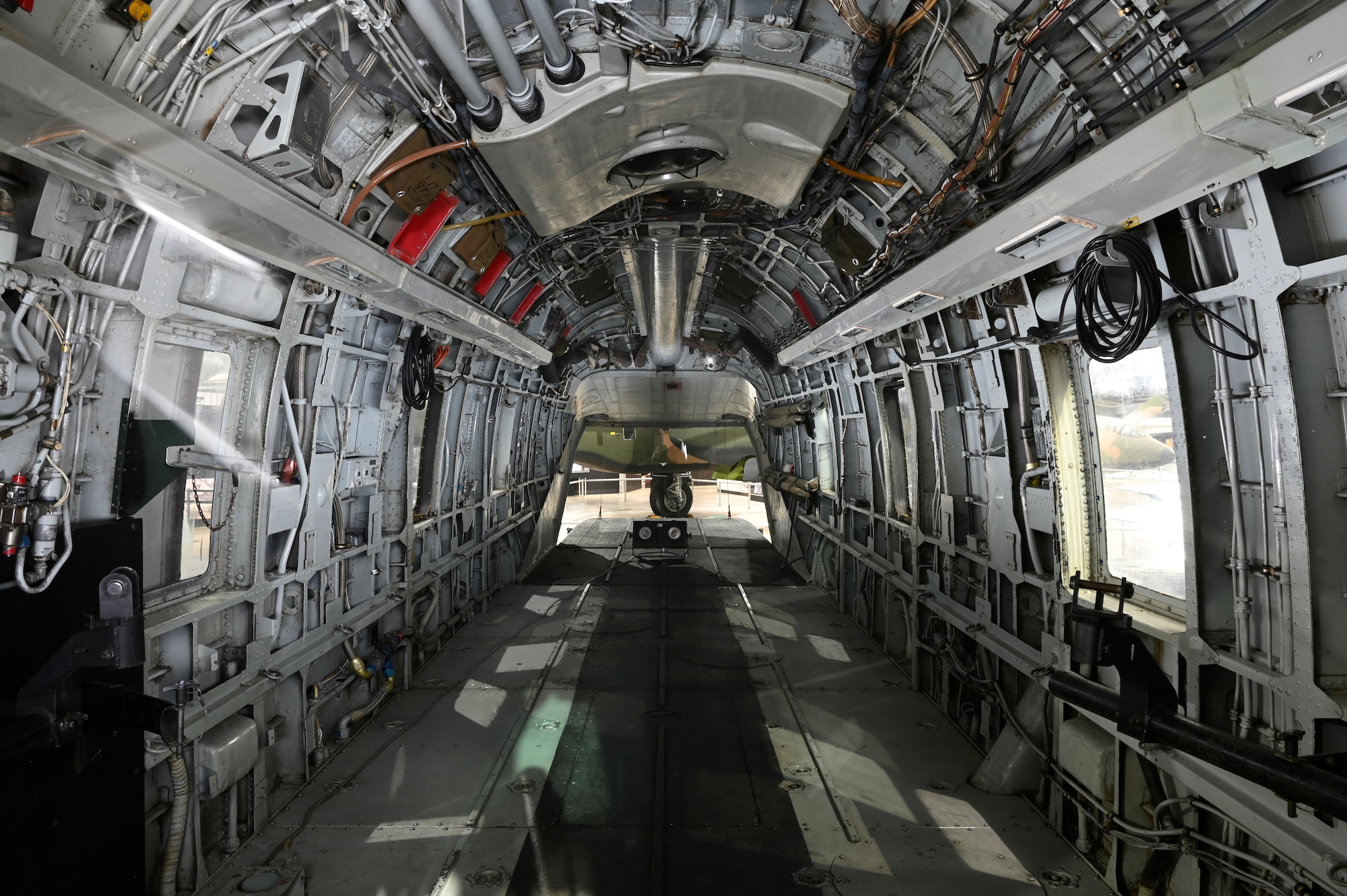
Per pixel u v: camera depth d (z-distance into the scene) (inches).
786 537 592.7
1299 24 90.4
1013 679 241.1
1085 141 152.6
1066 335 192.7
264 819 199.2
